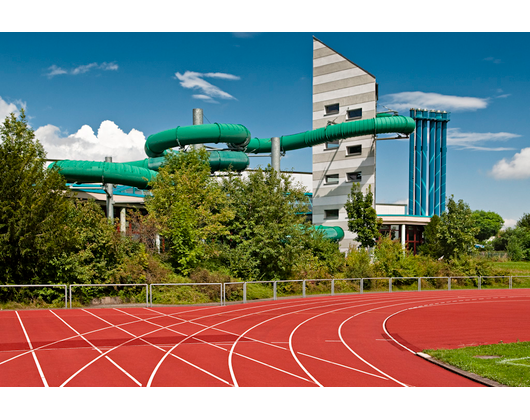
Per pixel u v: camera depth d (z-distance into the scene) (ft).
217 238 107.34
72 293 74.84
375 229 138.82
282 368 37.37
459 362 38.17
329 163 187.83
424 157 239.09
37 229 69.51
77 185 143.95
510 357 40.93
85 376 33.71
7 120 71.77
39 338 48.47
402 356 43.24
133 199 156.46
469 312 78.28
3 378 32.99
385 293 114.01
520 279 138.72
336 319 68.28
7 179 67.56
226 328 57.98
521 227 272.10
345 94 182.91
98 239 79.77
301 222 111.96
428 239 177.37
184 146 134.10
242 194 110.32
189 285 87.71
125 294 80.18
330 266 123.65
